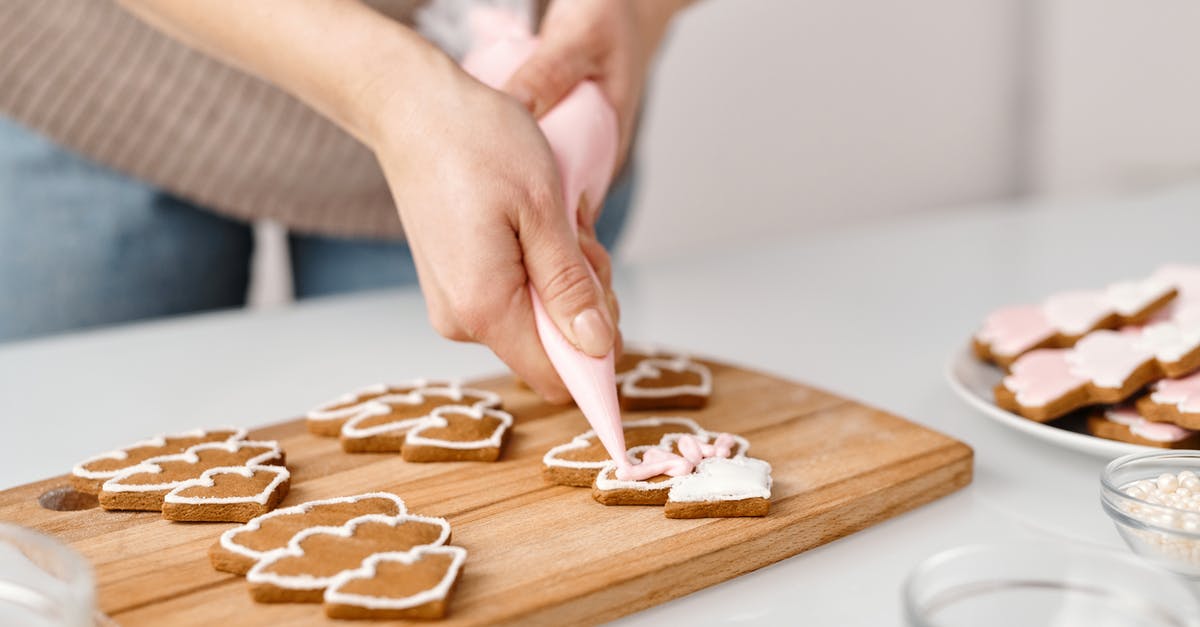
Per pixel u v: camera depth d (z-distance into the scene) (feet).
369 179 3.30
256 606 1.81
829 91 5.92
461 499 2.09
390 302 3.27
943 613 1.69
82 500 2.12
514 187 2.06
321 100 2.23
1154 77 6.50
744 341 2.89
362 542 1.90
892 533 2.03
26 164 3.17
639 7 2.79
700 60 5.47
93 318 3.32
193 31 2.31
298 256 3.66
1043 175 6.95
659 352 2.62
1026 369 2.29
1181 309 2.40
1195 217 3.94
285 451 2.26
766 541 1.95
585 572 1.86
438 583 1.79
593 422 2.10
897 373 2.65
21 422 2.51
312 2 2.18
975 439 2.32
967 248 3.65
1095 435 2.21
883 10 5.97
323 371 2.77
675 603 1.88
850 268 3.47
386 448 2.27
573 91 2.33
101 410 2.57
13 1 2.97
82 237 3.25
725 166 5.73
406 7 2.96
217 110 3.15
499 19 2.54
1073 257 3.46
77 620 1.62
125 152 3.17
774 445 2.22
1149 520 1.82
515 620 1.78
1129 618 1.69
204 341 2.97
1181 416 2.10
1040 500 2.11
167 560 1.92
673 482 2.04
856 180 6.20
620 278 3.45
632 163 3.58
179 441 2.26
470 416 2.30
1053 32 6.61
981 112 6.61
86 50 3.05
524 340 2.15
